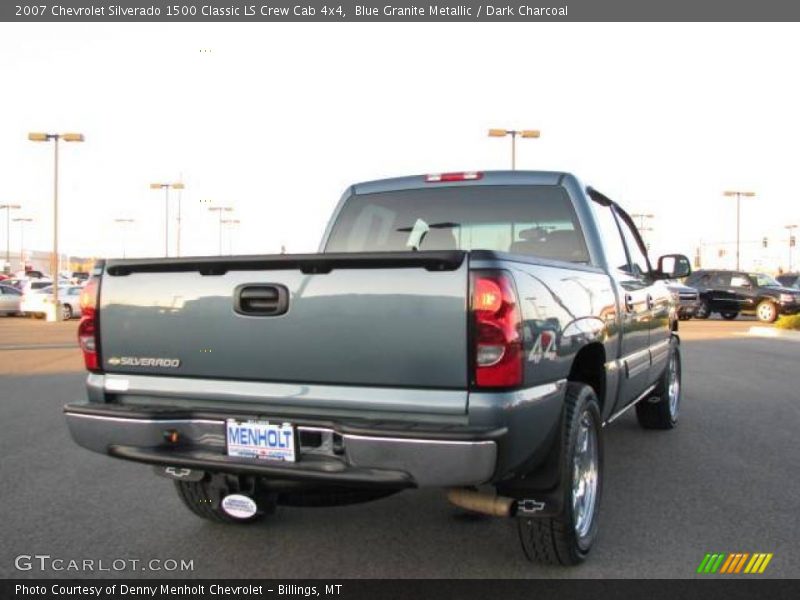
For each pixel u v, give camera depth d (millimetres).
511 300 3191
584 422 4066
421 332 3227
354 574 3918
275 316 3486
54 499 5207
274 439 3457
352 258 3311
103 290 3924
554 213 5199
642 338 5793
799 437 7188
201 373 3688
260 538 4445
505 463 3180
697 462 6203
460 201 5465
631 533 4477
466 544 4344
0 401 9281
